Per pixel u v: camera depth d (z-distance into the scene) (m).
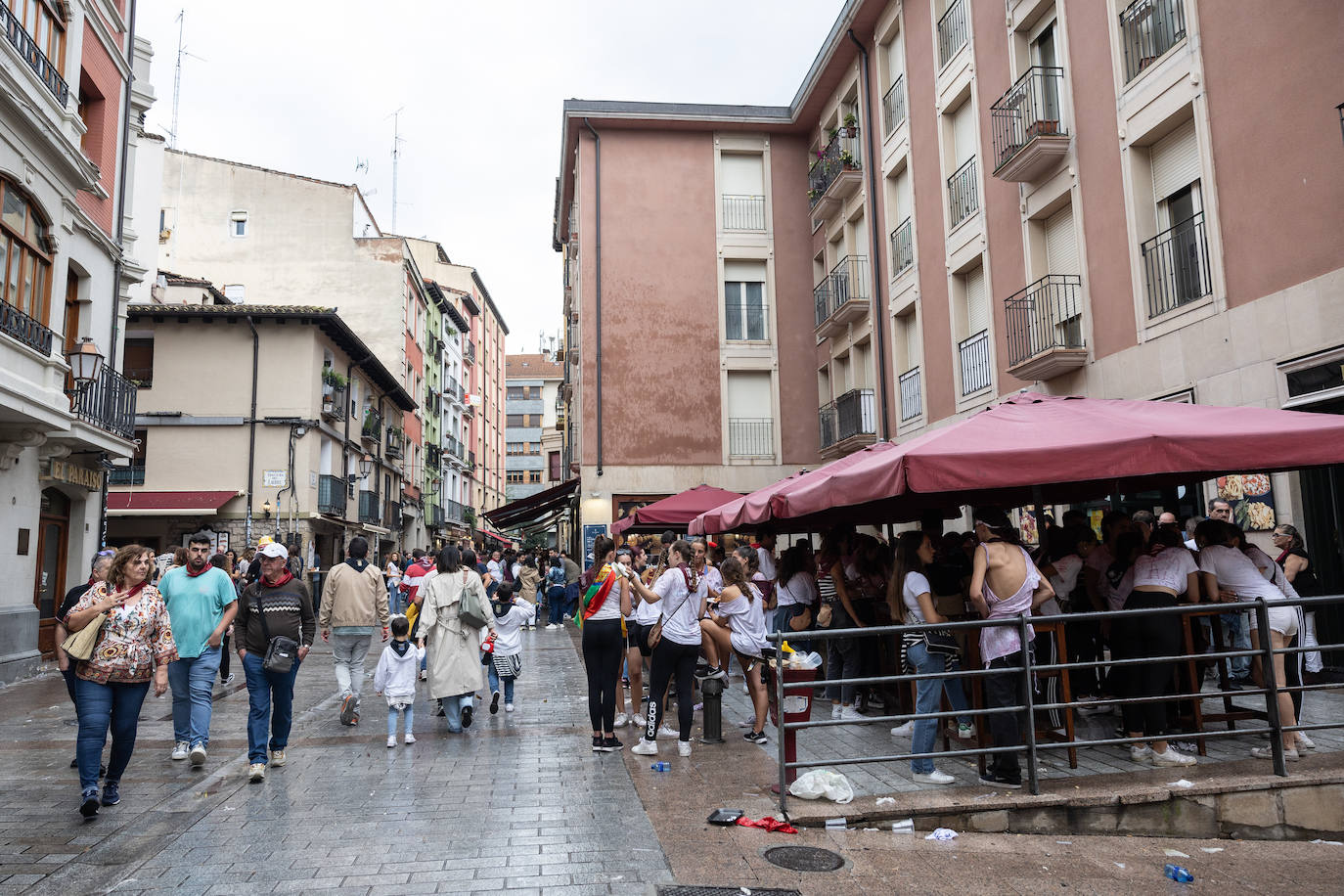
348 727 8.88
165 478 24.67
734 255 24.56
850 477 6.78
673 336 24.09
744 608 7.80
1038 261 14.08
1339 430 5.90
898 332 19.53
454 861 4.75
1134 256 11.73
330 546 28.03
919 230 18.23
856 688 9.34
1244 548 7.18
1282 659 6.55
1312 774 5.79
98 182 13.94
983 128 15.59
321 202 36.75
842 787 5.64
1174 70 10.96
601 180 24.44
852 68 21.69
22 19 11.73
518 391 87.25
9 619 12.32
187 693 7.30
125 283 16.12
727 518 10.87
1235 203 10.06
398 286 36.62
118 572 5.92
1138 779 5.84
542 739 8.16
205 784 6.46
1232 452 5.80
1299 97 9.23
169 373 25.11
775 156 25.14
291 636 6.81
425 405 43.62
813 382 24.45
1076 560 7.95
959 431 6.48
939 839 5.19
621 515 23.31
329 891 4.32
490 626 8.84
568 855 4.83
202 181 36.06
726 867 4.65
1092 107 12.66
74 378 13.26
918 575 6.29
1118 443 5.83
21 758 7.39
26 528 13.12
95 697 5.73
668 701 10.17
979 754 6.03
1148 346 11.48
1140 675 6.30
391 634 7.91
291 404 25.28
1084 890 4.50
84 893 4.32
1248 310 9.84
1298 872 4.89
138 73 17.20
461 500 54.25
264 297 35.91
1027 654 5.64
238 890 4.35
